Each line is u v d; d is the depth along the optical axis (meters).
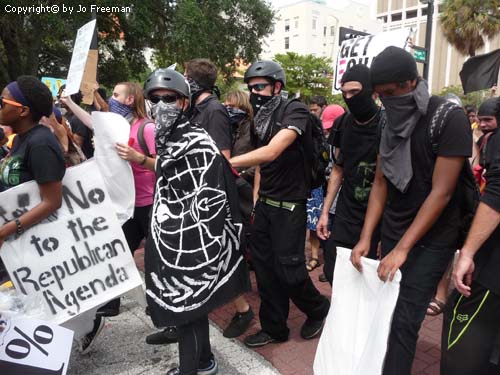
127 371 2.62
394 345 1.98
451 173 1.80
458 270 1.73
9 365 2.00
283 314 2.84
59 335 2.15
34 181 2.19
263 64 2.55
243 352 2.79
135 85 3.03
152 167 2.69
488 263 1.81
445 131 1.79
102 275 2.42
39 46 15.29
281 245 2.65
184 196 2.17
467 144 1.77
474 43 22.06
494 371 2.03
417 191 1.95
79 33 2.96
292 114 2.48
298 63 28.17
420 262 1.96
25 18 14.43
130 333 3.07
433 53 70.31
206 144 2.19
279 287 2.80
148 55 23.06
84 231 2.37
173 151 2.15
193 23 15.98
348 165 2.62
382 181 2.19
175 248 2.15
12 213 2.18
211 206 2.17
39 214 2.18
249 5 17.72
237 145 3.73
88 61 3.26
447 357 1.93
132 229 3.19
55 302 2.29
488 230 1.71
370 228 2.18
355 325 2.00
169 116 2.15
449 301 1.98
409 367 1.98
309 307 2.86
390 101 1.88
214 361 2.52
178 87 2.17
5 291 2.28
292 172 2.61
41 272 2.27
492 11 21.42
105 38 17.94
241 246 2.32
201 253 2.15
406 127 1.88
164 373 2.59
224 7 17.17
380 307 1.87
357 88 2.35
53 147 2.18
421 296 1.96
